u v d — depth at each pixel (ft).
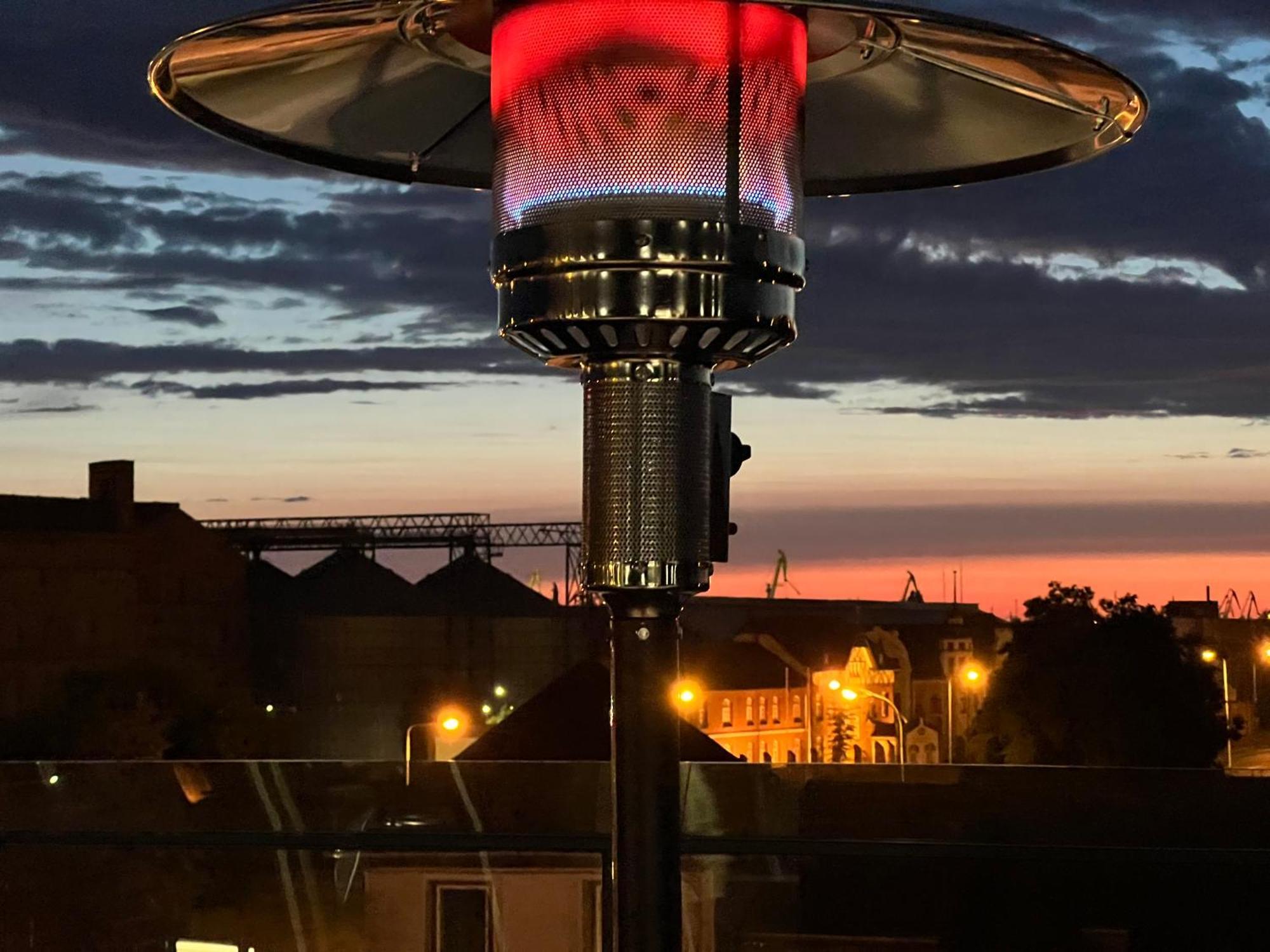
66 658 233.55
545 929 12.73
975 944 12.35
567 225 5.34
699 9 5.30
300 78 6.25
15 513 233.35
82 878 13.15
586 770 12.64
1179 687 164.35
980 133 6.72
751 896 12.55
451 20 5.97
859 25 6.01
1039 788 12.34
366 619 249.96
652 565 5.48
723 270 5.34
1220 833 12.21
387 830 12.83
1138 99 6.02
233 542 270.05
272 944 12.93
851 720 250.37
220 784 13.05
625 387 5.48
